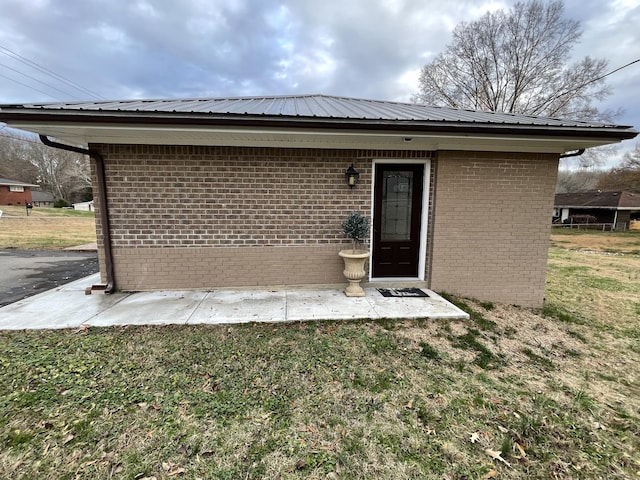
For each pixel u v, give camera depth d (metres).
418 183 5.43
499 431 2.31
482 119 4.80
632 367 3.49
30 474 1.84
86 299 4.77
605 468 2.02
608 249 16.77
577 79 19.64
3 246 10.26
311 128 3.96
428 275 5.45
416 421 2.38
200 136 4.52
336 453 2.05
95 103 4.73
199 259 5.14
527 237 5.35
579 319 4.98
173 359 3.12
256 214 5.12
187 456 1.99
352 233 4.89
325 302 4.74
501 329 4.24
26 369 2.88
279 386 2.74
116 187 4.88
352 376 2.94
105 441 2.09
